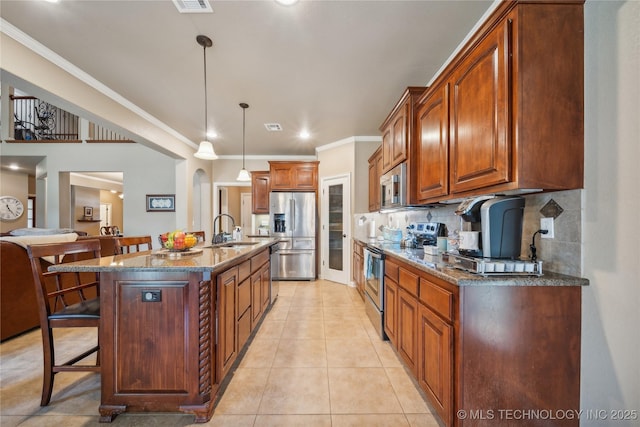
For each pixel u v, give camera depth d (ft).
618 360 3.91
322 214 17.01
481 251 5.15
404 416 5.28
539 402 4.23
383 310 8.41
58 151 17.93
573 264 4.37
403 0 5.70
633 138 3.68
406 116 8.14
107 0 5.71
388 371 6.77
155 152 18.15
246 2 5.76
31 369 6.69
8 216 20.38
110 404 5.13
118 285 5.12
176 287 5.13
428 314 5.19
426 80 9.04
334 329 9.29
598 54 4.02
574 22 4.16
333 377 6.53
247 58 7.80
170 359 5.14
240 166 19.98
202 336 5.14
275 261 12.46
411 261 5.92
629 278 3.77
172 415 5.27
